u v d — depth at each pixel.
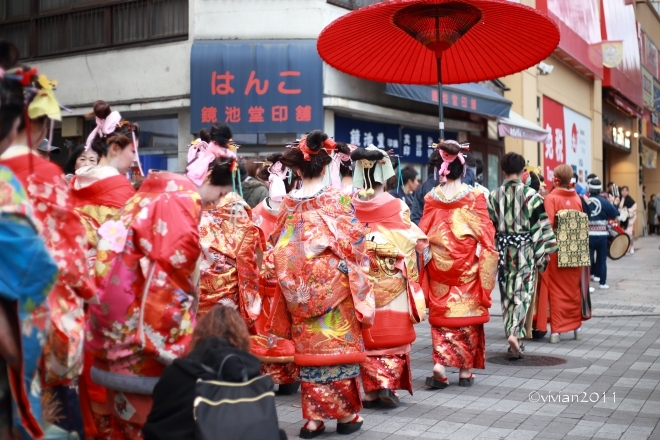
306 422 5.23
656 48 39.09
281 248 5.18
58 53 13.92
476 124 16.91
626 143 31.94
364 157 5.95
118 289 3.65
